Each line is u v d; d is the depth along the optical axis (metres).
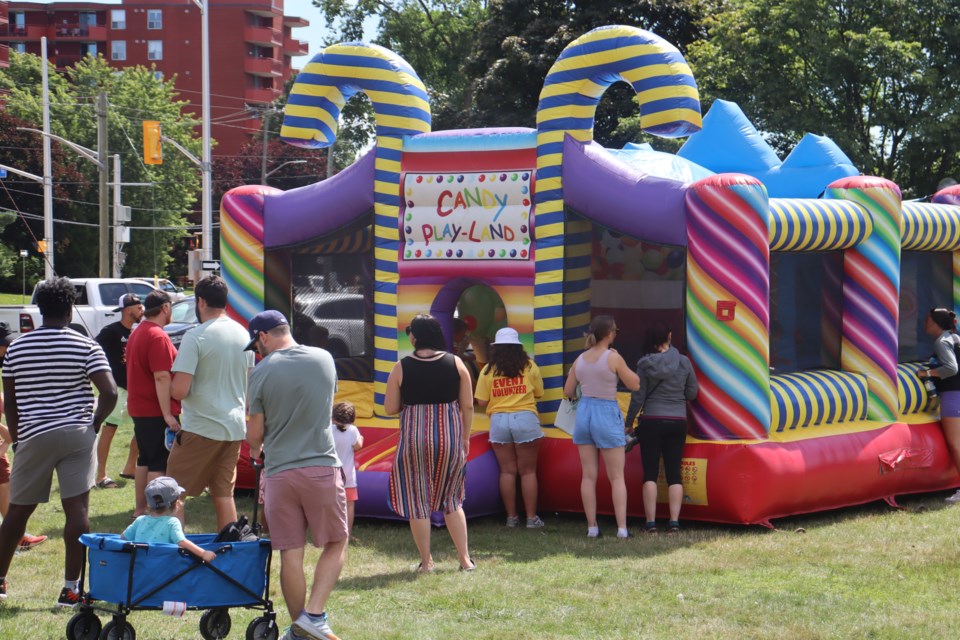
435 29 43.62
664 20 31.09
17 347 6.58
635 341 9.55
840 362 10.40
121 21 88.44
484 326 11.13
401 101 10.21
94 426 6.71
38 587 7.19
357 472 9.37
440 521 9.21
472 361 10.83
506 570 7.71
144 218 61.81
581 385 8.85
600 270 9.65
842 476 9.46
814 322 10.26
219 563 5.71
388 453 9.65
